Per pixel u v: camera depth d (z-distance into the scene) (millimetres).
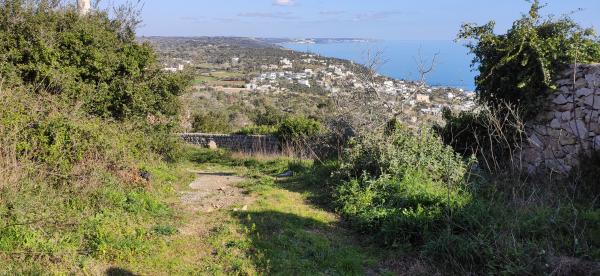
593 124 8070
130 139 8766
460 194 6988
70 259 4543
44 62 7746
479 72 10133
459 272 5012
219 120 22406
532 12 9375
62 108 7043
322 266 5125
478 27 9992
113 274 4469
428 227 5844
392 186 7285
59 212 5434
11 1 7840
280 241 5711
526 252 4867
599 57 8859
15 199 4992
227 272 4785
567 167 8336
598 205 6711
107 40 9117
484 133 9727
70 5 9227
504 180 7676
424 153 8242
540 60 8680
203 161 13727
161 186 7984
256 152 14922
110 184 6590
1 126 5758
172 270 4707
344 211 7172
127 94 9250
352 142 9078
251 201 7750
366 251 5727
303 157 13023
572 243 5176
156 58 10617
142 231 5469
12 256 4383
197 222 6352
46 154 6156
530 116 9133
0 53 7484
